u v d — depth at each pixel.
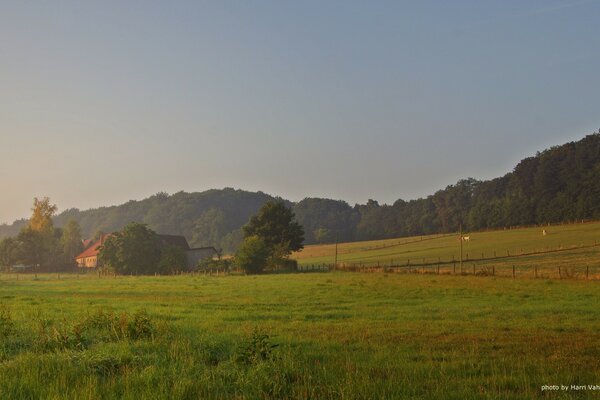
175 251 89.62
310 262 122.06
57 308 27.56
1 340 15.28
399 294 37.78
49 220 132.12
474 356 14.56
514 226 157.12
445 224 186.00
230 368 12.20
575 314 26.05
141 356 13.16
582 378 11.95
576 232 118.81
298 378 11.54
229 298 35.16
